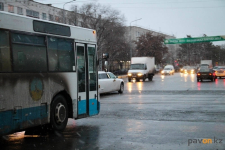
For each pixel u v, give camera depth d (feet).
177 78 159.12
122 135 27.68
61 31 29.43
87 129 30.81
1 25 22.50
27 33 25.04
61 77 28.89
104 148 23.03
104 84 68.33
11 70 23.03
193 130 29.45
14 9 147.02
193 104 49.90
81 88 32.04
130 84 112.98
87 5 148.56
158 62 246.88
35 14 159.63
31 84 25.03
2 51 22.35
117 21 155.94
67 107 30.19
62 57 29.25
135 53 241.76
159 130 29.66
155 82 124.26
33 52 25.53
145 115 39.34
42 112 26.30
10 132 22.70
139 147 23.20
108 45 156.97
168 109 44.47
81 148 23.12
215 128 30.32
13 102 23.03
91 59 34.19
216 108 44.80
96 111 34.53
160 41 242.78
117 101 56.70
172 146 23.40
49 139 26.48
